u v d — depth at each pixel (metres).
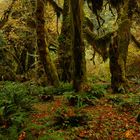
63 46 20.14
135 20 21.27
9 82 19.36
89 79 23.31
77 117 10.96
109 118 11.53
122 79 15.88
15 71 26.52
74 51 14.61
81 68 14.69
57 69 20.00
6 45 24.52
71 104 13.42
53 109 12.84
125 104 12.88
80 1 14.30
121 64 15.86
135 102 13.28
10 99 13.21
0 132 9.93
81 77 14.74
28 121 11.02
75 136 9.81
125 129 10.54
